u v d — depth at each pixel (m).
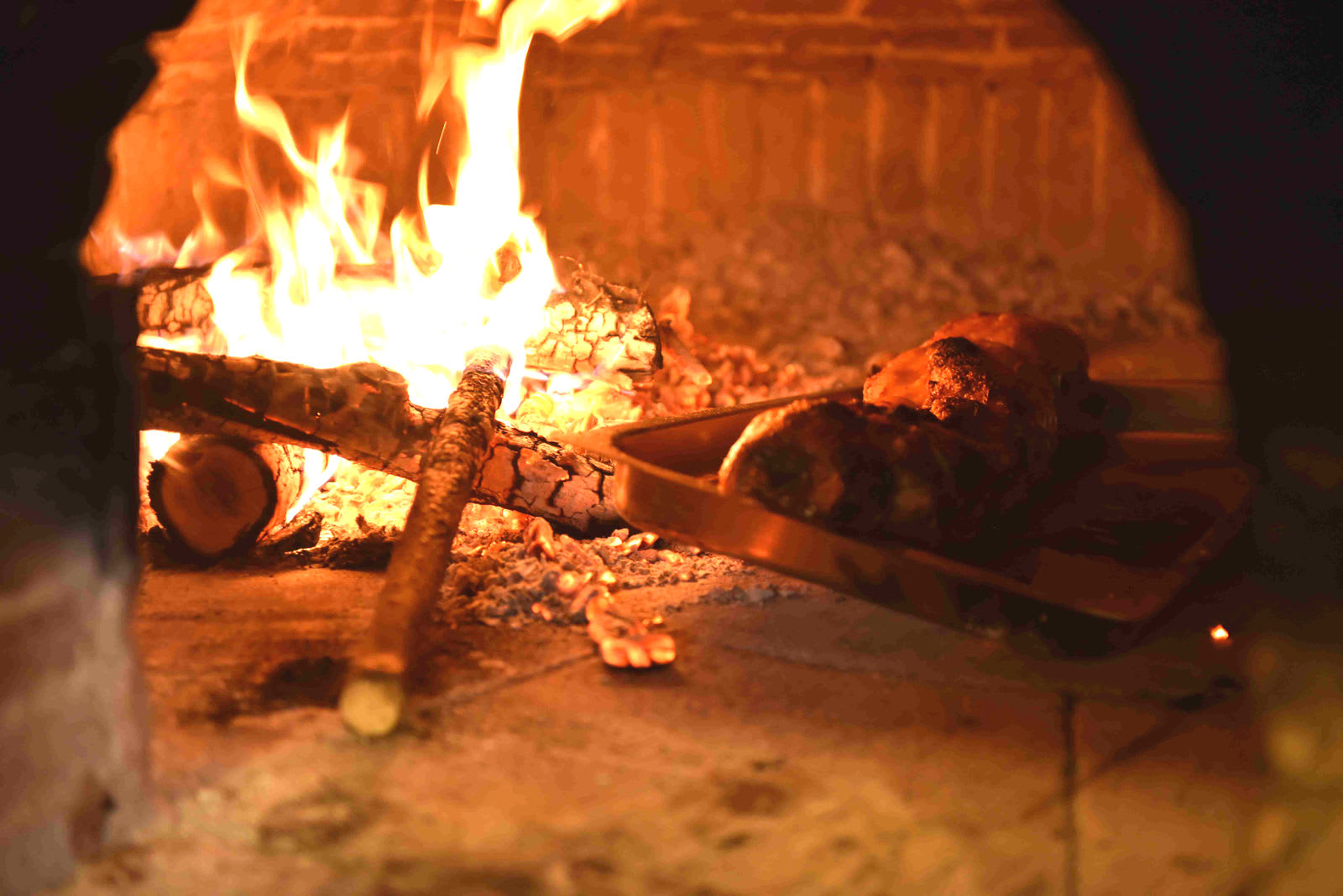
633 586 3.00
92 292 1.87
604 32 6.58
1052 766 2.05
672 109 6.59
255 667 2.43
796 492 2.38
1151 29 1.98
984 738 2.15
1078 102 6.37
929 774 2.02
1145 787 1.98
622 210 6.62
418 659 2.47
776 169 6.61
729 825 1.85
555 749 2.10
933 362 3.01
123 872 1.70
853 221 6.58
